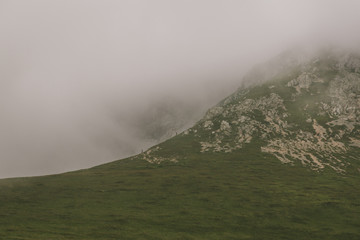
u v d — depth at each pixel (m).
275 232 108.88
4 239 97.00
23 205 148.25
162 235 105.25
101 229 111.19
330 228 111.38
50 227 113.25
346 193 163.62
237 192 168.50
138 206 144.75
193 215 129.12
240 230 111.19
